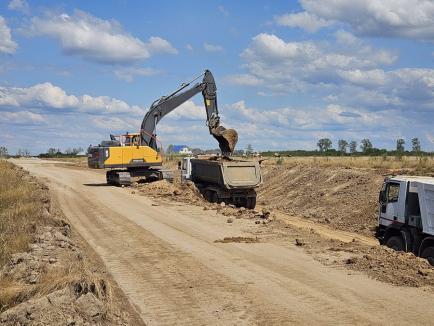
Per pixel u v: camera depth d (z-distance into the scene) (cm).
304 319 911
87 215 2206
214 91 3669
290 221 2625
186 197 2919
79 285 901
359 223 2459
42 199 2400
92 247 1545
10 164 5122
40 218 1725
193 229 1867
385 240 1666
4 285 908
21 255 1160
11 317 780
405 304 988
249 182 2778
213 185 2961
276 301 1012
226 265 1306
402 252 1461
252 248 1521
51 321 776
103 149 3594
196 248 1521
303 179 3581
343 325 879
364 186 2936
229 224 1989
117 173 3616
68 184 3756
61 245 1364
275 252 1463
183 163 3391
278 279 1171
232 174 2766
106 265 1319
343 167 3506
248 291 1081
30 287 891
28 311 794
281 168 4119
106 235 1739
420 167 3192
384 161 3725
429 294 1053
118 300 1030
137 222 2022
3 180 2889
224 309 973
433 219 1453
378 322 891
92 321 823
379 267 1264
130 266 1306
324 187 3228
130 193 3144
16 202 2047
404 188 1577
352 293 1060
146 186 3403
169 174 3703
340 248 1506
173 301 1025
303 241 1617
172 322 911
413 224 1535
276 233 1784
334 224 2503
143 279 1184
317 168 3659
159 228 1886
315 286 1112
